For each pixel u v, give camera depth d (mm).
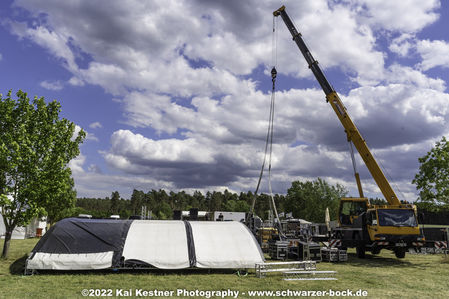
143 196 137500
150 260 12859
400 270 15047
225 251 13656
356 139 22094
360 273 13875
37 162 16359
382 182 21016
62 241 13000
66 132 17172
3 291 9578
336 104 22906
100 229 13758
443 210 19547
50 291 9703
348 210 22484
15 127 16500
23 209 16047
